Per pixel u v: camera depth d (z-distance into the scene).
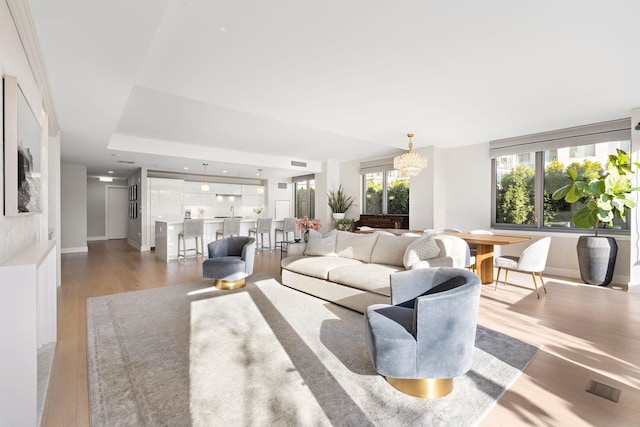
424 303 1.75
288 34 2.28
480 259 4.29
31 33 1.94
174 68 2.80
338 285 3.45
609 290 4.12
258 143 6.25
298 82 3.12
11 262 1.48
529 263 3.85
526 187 5.48
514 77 3.03
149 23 1.92
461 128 4.89
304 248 4.64
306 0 1.89
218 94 3.42
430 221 6.25
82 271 5.30
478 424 1.58
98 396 1.80
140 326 2.84
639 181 3.97
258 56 2.60
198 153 6.47
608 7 1.96
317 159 8.34
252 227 8.25
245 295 3.84
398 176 7.42
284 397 1.80
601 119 4.41
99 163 7.23
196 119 4.53
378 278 3.09
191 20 2.09
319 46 2.45
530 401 1.78
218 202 9.84
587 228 4.65
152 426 1.56
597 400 1.78
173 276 4.93
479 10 2.00
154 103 3.84
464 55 2.60
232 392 1.84
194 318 3.05
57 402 1.76
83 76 2.63
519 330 2.79
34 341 1.44
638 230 3.99
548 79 3.08
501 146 5.61
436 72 2.91
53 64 2.42
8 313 1.40
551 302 3.60
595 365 2.18
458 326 1.77
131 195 9.56
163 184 8.48
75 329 2.78
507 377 2.02
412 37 2.32
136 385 1.91
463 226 6.18
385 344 1.78
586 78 3.06
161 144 5.97
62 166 7.49
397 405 1.73
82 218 7.76
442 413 1.67
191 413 1.66
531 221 5.44
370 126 4.76
